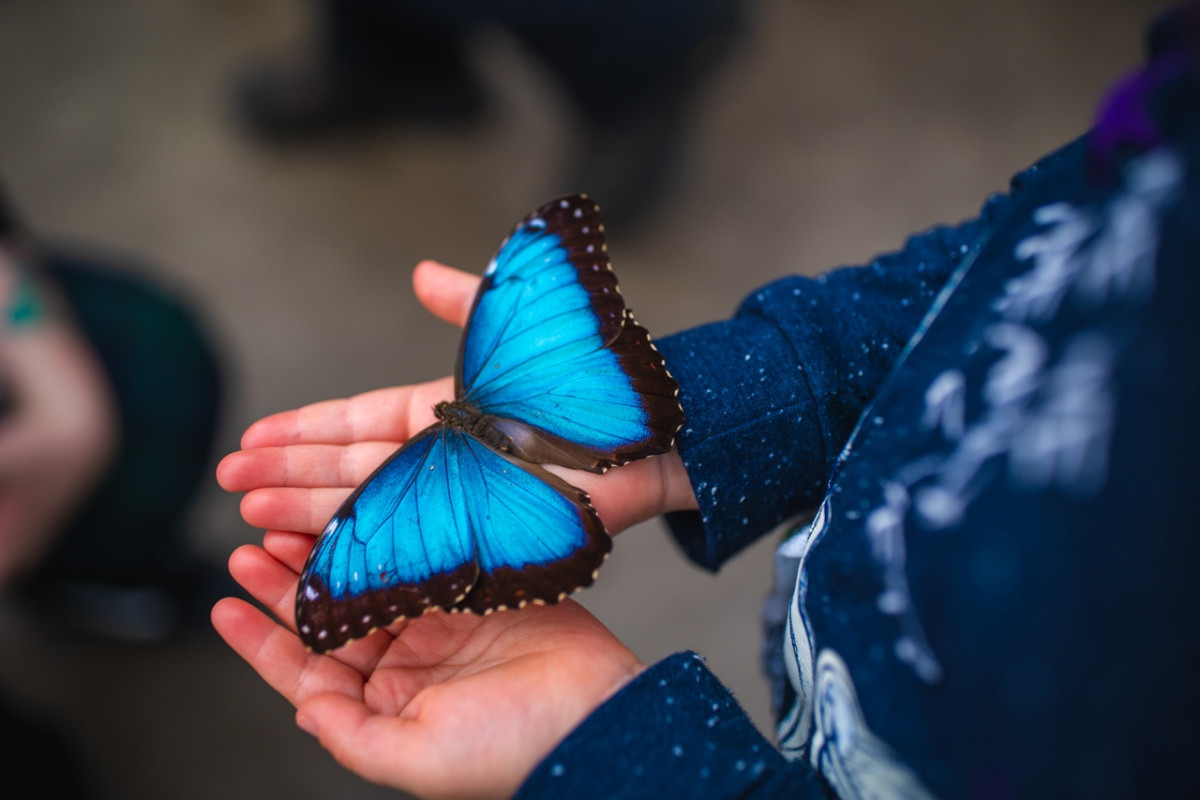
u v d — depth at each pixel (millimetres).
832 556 305
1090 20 839
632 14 581
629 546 637
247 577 366
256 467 379
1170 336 252
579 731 319
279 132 788
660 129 677
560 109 797
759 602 621
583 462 357
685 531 379
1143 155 266
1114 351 262
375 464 386
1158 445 248
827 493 326
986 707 269
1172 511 245
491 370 381
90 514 516
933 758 282
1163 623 246
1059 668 259
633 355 362
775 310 364
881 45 839
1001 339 280
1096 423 261
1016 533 268
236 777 580
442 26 647
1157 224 261
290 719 592
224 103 806
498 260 386
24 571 509
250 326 717
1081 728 256
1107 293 267
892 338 359
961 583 273
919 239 370
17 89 814
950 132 798
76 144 790
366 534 353
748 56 832
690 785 313
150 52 829
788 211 768
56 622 594
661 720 322
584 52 598
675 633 613
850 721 297
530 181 775
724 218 764
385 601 346
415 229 759
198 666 607
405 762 330
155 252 745
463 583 348
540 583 346
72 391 479
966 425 281
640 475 370
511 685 338
